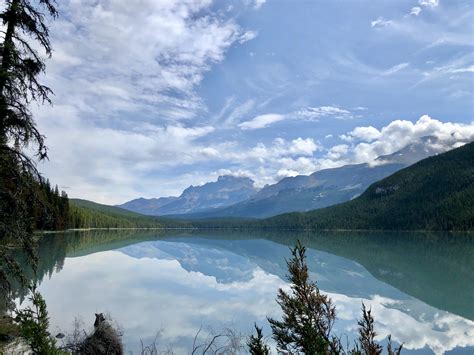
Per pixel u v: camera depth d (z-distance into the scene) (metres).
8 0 10.73
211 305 21.91
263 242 117.19
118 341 11.30
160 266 45.78
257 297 25.09
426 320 20.64
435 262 53.31
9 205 10.95
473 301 26.36
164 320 17.83
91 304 20.72
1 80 10.54
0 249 10.96
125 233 160.50
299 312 5.83
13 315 13.36
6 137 10.85
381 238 131.25
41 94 11.62
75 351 10.30
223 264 52.94
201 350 12.89
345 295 28.66
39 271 32.72
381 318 21.03
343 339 14.94
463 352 15.04
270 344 12.90
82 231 127.69
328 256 63.44
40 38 11.41
